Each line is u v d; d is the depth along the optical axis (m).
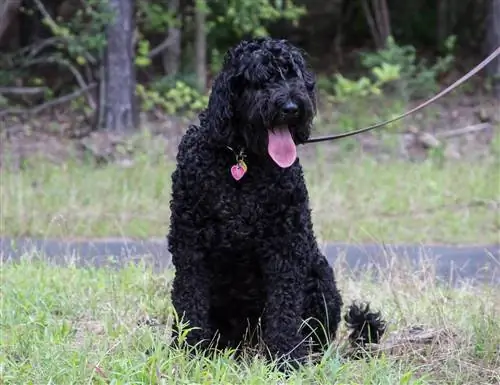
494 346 5.84
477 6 23.95
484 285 8.27
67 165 15.81
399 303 7.12
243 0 19.23
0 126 18.38
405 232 11.90
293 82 5.36
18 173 14.89
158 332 5.96
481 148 17.62
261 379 5.04
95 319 6.85
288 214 5.49
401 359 5.65
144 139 16.77
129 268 8.26
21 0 19.78
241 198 5.41
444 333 6.14
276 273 5.55
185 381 4.91
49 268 8.53
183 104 18.89
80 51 17.70
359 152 17.05
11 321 6.49
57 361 5.31
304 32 24.34
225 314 5.98
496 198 13.71
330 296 5.93
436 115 19.42
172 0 20.16
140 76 21.86
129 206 12.95
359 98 19.45
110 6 17.50
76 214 12.34
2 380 5.05
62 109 20.00
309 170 15.26
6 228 11.56
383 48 22.58
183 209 5.52
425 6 24.73
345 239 11.23
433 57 23.75
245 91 5.36
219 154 5.42
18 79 20.50
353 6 24.47
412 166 15.87
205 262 5.62
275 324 5.57
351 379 5.29
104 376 5.00
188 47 22.19
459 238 11.84
